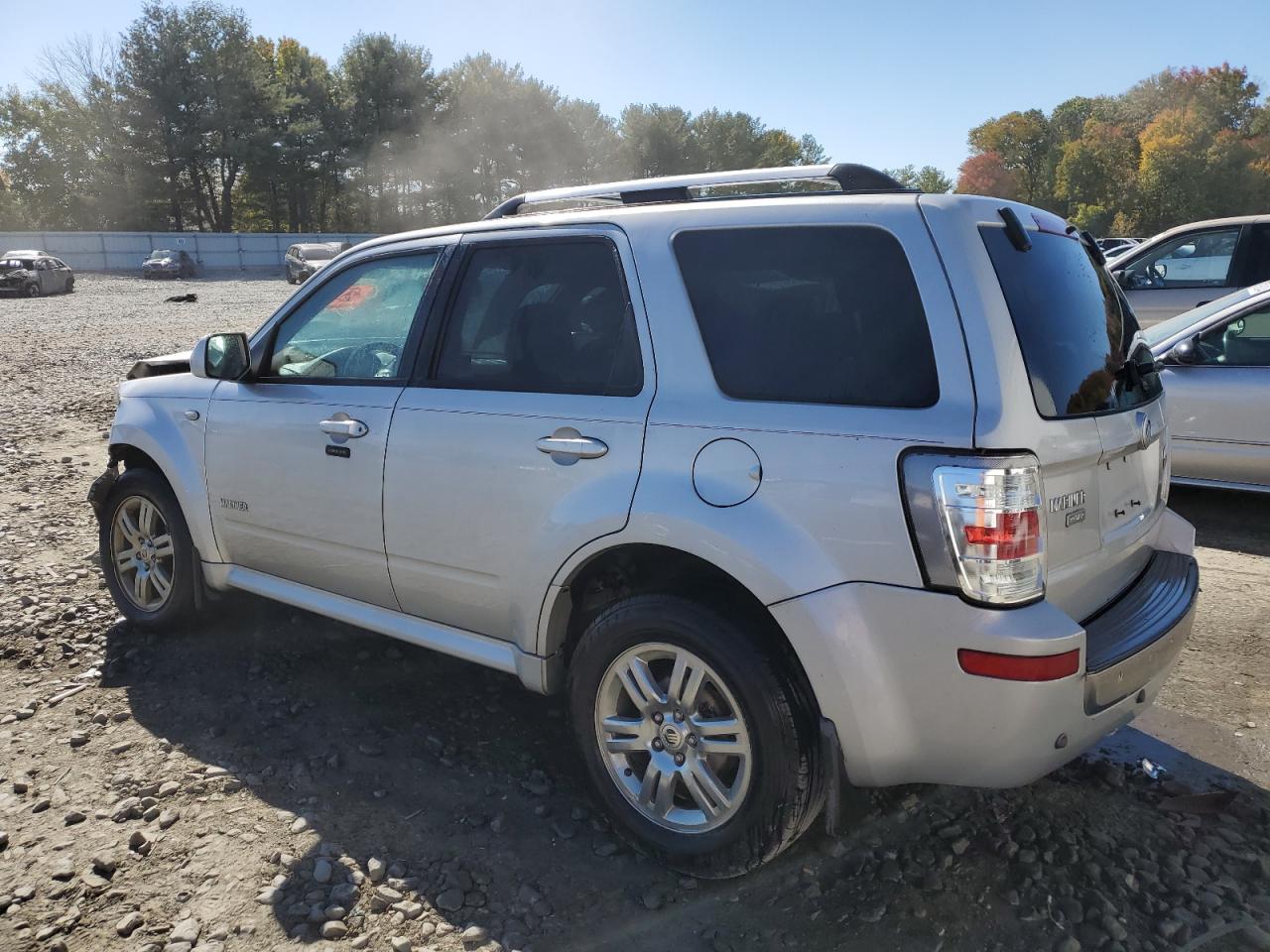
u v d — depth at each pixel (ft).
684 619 8.30
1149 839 9.31
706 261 8.80
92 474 24.40
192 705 12.06
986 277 7.55
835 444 7.63
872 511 7.41
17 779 10.28
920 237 7.73
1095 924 8.09
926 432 7.29
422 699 12.28
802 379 8.05
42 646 13.80
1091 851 9.08
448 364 10.47
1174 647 8.55
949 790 10.10
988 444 7.08
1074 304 8.70
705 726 8.46
